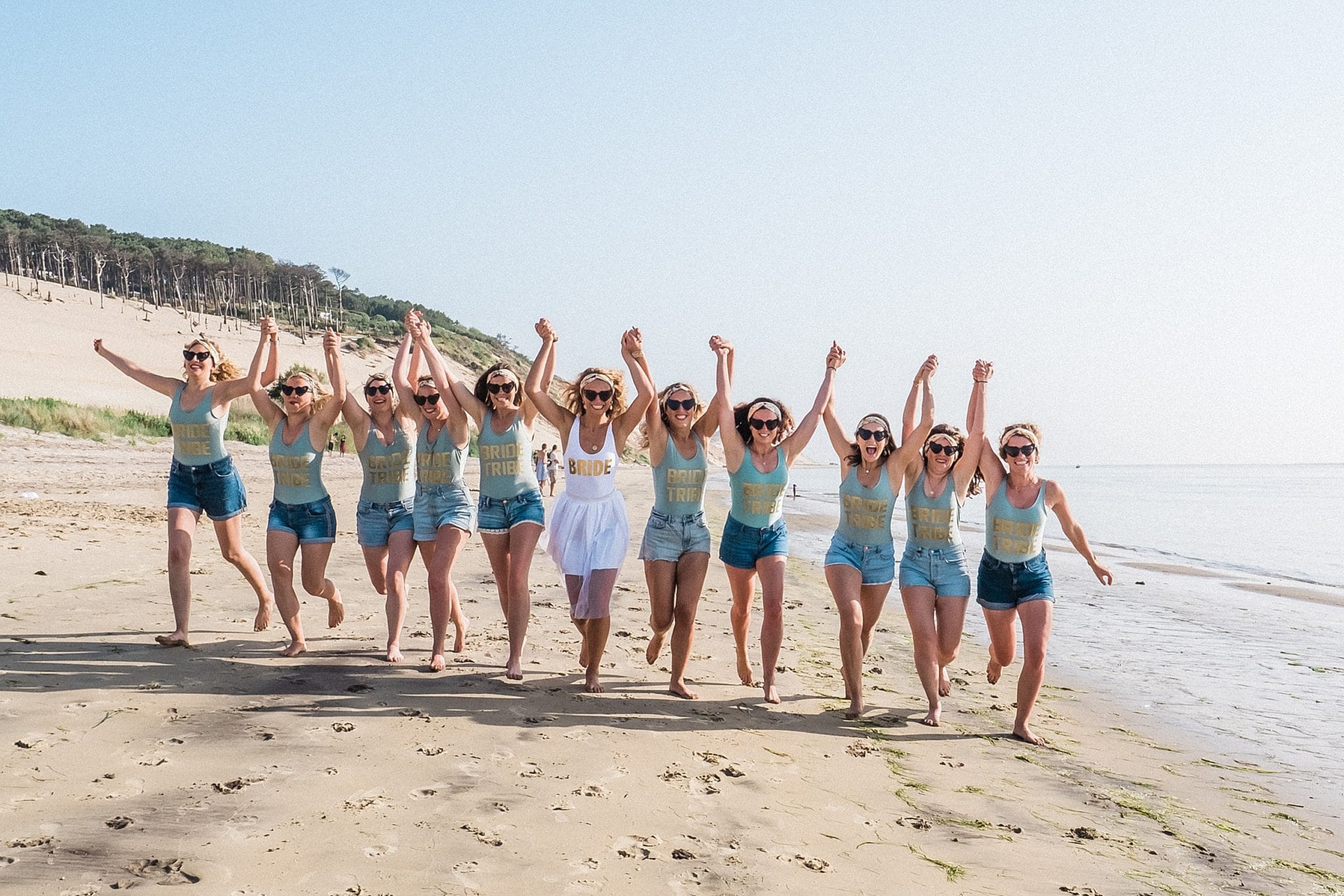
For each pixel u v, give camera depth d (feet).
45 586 26.17
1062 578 50.52
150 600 25.43
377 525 21.21
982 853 12.44
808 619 31.99
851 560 19.43
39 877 9.71
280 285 490.08
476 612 27.78
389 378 20.93
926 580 19.22
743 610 20.27
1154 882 11.95
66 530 36.58
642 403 18.69
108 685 17.04
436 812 12.19
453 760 14.28
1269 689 24.32
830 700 20.18
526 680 19.44
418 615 26.32
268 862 10.41
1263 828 14.33
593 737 15.89
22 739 13.97
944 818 13.69
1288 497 215.10
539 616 27.58
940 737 18.08
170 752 13.80
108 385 176.96
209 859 10.37
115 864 10.12
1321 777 17.04
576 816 12.44
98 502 51.85
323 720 15.75
